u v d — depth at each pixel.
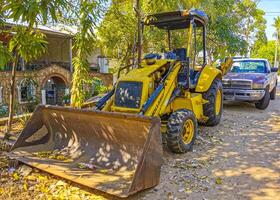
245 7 20.38
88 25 6.86
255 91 9.62
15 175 4.60
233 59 11.42
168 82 5.59
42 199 3.93
